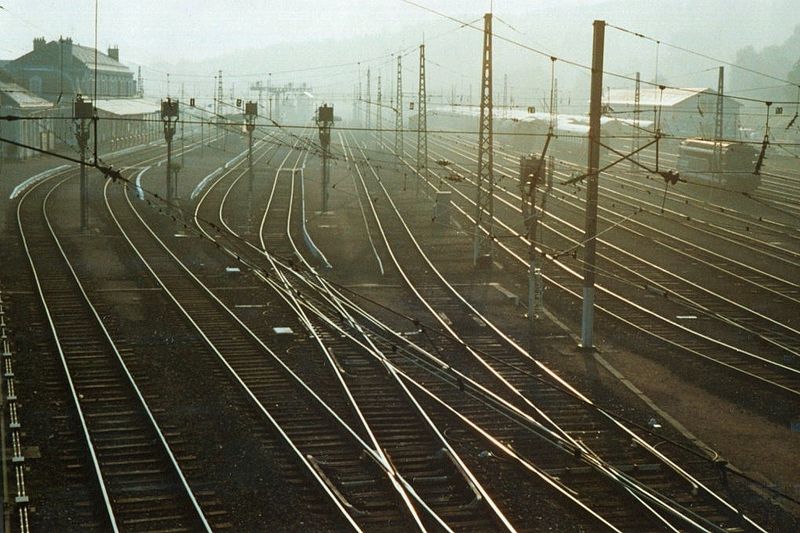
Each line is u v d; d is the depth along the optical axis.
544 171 37.44
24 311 36.75
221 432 23.69
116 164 99.00
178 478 20.45
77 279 42.22
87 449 21.97
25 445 22.45
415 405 25.44
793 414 26.08
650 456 22.38
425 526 18.05
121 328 34.34
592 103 32.00
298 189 83.44
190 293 40.75
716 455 22.28
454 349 32.53
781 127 132.12
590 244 32.47
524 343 33.50
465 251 53.38
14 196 71.31
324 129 67.31
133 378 28.11
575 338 34.38
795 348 33.66
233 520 18.52
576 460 21.86
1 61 115.75
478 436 23.44
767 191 80.19
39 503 19.20
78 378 28.06
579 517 18.80
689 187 83.31
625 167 100.06
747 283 44.84
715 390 28.30
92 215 63.53
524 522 18.45
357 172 98.31
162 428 23.80
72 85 115.31
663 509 18.95
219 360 30.27
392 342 32.84
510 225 62.56
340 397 26.56
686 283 44.25
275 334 33.16
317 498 19.64
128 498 19.44
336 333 33.91
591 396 27.31
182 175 89.81
